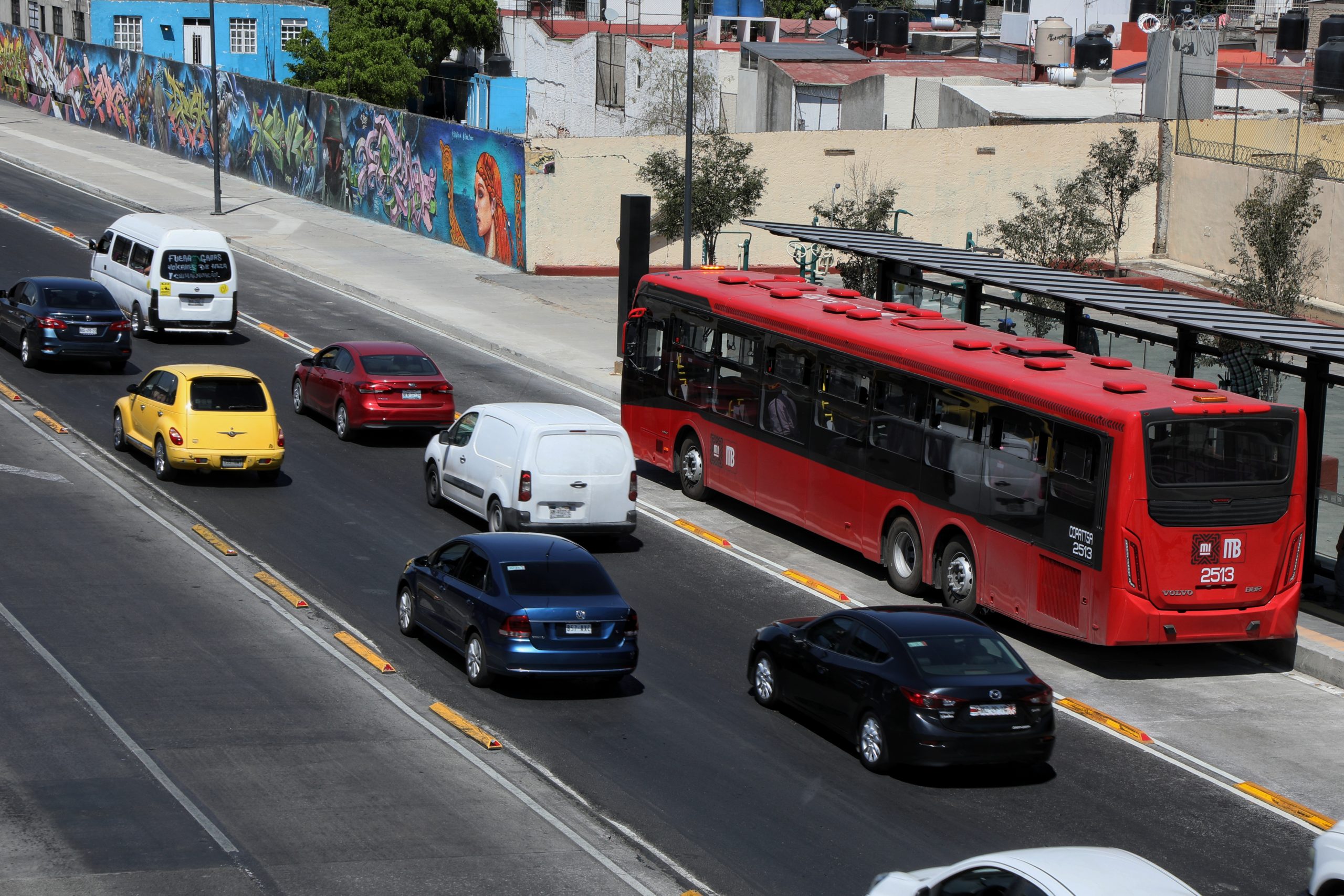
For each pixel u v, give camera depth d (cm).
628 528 2919
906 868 1717
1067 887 1248
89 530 2833
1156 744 2170
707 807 1859
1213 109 7075
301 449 3538
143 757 1880
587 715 2147
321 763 1905
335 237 6359
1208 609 2392
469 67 9881
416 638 2423
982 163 6606
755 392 3164
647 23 10112
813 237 3794
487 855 1683
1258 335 2570
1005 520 2544
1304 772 2095
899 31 8281
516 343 4762
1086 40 7706
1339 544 2703
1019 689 1939
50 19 9950
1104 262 6788
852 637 2069
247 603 2514
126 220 4628
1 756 1853
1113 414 2347
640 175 5725
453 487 3067
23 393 3791
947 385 2675
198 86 7794
